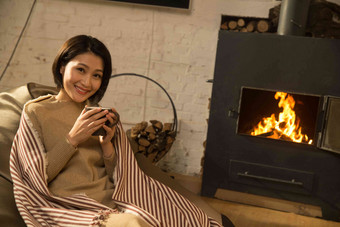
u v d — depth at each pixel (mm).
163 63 3270
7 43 3361
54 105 1519
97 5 3275
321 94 2660
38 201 1348
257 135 2777
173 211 1571
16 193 1339
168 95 3072
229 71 2789
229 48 2771
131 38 3279
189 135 3291
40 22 3328
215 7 3148
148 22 3248
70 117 1534
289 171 2748
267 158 2787
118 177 1562
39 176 1345
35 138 1410
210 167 2889
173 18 3217
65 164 1450
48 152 1408
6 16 3344
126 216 1267
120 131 1647
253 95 2791
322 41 2627
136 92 3322
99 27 3301
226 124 2832
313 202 2738
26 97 1717
